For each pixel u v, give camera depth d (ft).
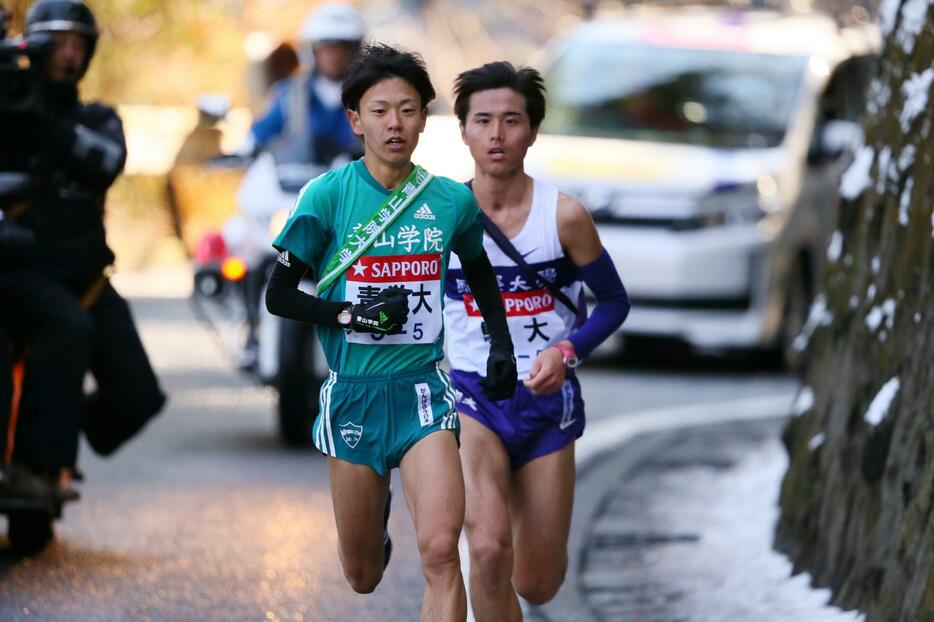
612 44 189.78
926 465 71.97
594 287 73.46
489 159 71.87
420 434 66.23
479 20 322.75
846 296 94.68
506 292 73.15
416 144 66.13
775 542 94.68
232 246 133.59
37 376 94.38
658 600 87.20
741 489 113.91
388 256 66.18
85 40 97.71
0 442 91.86
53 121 96.89
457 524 64.95
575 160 175.22
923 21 88.58
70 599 86.84
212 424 144.56
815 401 97.35
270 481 119.85
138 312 220.84
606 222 173.27
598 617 84.53
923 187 81.66
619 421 144.56
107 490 115.44
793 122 179.42
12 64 94.58
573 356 71.87
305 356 130.31
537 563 73.15
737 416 147.74
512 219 72.84
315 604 87.51
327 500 113.91
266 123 137.28
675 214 171.83
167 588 89.61
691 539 100.53
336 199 66.23
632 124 181.27
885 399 79.92
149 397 100.78
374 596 89.51
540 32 321.11
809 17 200.23
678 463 125.29
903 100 88.84
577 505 111.24
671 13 202.49
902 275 82.89
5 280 94.84
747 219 172.04
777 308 174.81
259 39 195.72
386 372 66.39
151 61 316.81
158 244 298.15
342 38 134.51
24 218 96.27
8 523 96.99
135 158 300.61
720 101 181.98
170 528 104.17
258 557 97.25
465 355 73.15
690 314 172.24
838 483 85.87
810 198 178.29
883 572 74.79
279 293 66.08
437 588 64.28
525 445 72.74
